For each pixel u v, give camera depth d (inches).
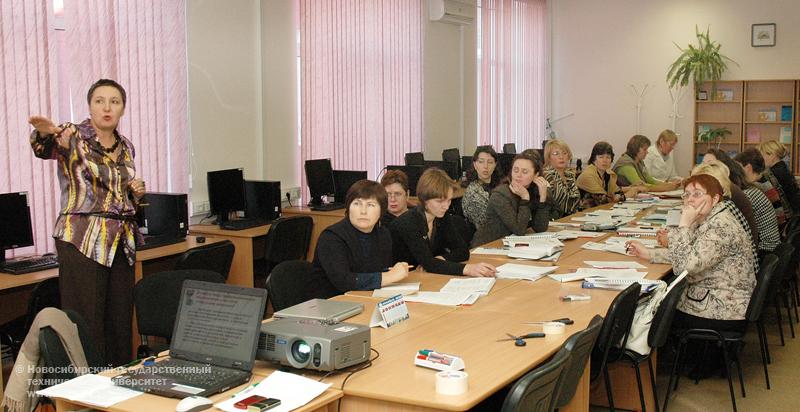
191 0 237.5
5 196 170.4
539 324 117.5
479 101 414.6
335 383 92.2
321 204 277.9
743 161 237.8
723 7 430.9
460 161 365.1
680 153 448.1
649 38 451.2
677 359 154.5
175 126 233.6
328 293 141.7
